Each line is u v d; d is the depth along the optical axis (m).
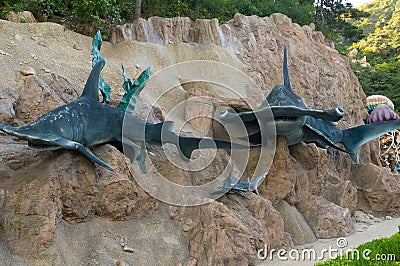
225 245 7.25
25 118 7.89
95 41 8.62
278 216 9.09
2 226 5.84
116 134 7.07
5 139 7.20
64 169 6.30
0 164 6.37
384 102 19.09
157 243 7.09
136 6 14.86
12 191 6.00
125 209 7.11
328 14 35.81
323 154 12.03
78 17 12.92
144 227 7.28
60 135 6.12
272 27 16.25
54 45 11.26
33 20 12.34
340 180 13.27
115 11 13.77
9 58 9.58
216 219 7.62
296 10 24.45
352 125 17.56
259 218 8.71
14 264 5.59
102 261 6.29
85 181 6.53
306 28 18.33
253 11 21.80
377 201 13.60
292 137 10.59
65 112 6.40
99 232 6.70
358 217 12.96
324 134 11.92
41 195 5.95
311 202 10.80
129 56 12.49
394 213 13.95
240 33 15.34
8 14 11.87
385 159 18.25
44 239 5.84
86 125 6.61
